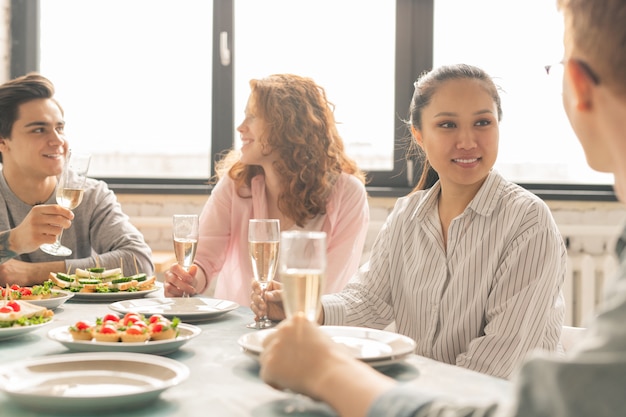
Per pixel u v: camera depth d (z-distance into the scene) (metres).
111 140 3.56
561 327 1.56
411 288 1.65
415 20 3.52
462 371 1.02
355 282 1.70
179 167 3.58
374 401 0.72
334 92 3.54
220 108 3.54
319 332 0.83
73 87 3.55
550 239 1.50
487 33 3.53
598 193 3.42
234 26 3.54
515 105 3.56
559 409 0.55
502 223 1.54
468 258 1.56
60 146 2.23
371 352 1.05
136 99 3.56
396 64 3.52
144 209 3.43
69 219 1.79
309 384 0.79
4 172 2.27
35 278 1.90
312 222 2.21
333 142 2.29
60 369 0.96
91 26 3.53
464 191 1.63
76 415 0.82
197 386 0.94
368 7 3.52
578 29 0.62
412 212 1.71
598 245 3.40
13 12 3.50
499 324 1.47
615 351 0.54
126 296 1.71
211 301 1.58
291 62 3.54
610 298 0.58
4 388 0.83
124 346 1.08
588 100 0.63
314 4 3.52
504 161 3.58
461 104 1.56
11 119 2.19
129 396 0.81
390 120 3.56
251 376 0.99
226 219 2.26
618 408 0.52
